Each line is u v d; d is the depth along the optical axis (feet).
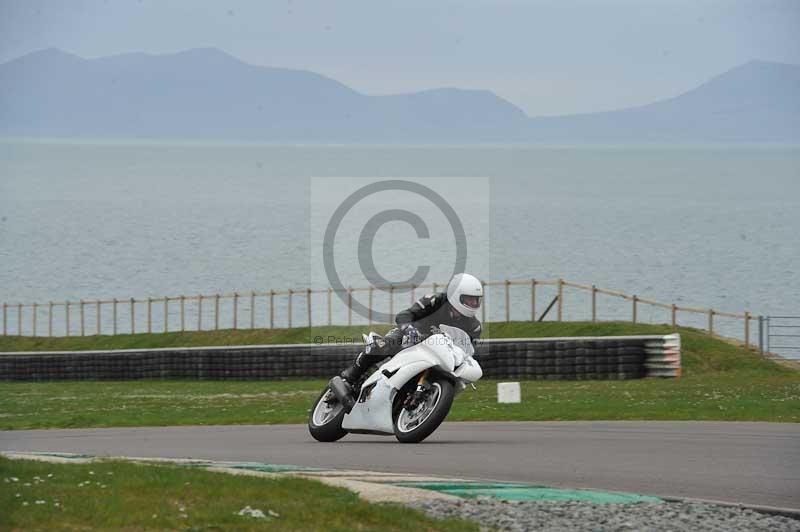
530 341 256.93
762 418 151.33
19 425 168.96
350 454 108.27
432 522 70.79
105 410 200.13
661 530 70.49
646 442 116.98
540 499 80.64
